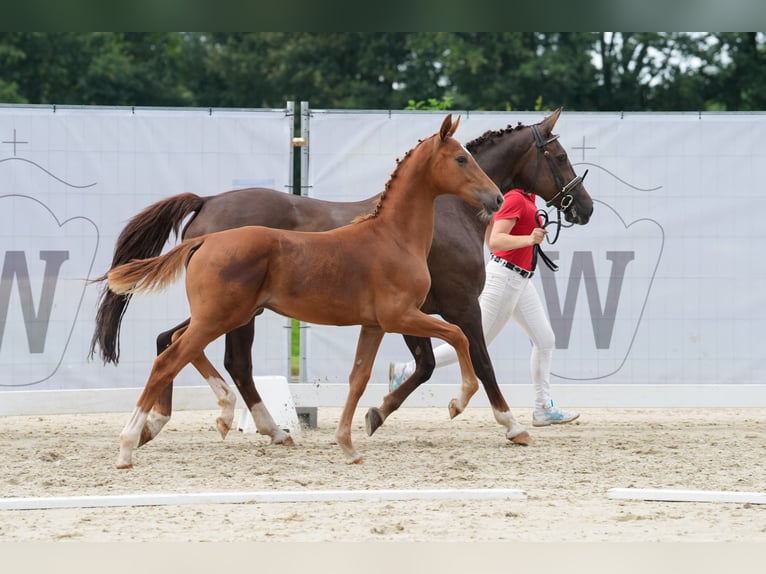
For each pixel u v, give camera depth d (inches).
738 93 1571.1
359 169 540.4
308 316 385.1
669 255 549.3
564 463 399.5
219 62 1710.1
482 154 481.7
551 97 1542.8
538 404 518.6
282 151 536.1
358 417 591.8
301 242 383.2
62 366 529.0
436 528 288.8
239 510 313.3
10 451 432.8
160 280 379.6
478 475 371.9
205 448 443.2
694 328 550.3
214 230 441.7
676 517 304.5
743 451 433.4
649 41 1577.3
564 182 485.1
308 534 281.9
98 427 544.1
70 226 527.5
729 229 550.6
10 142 522.6
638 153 548.4
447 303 459.2
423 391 545.0
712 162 548.7
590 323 548.7
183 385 542.6
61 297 527.8
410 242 391.5
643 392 545.6
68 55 1654.8
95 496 323.3
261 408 452.8
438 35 1519.4
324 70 1652.3
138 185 530.6
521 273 478.6
